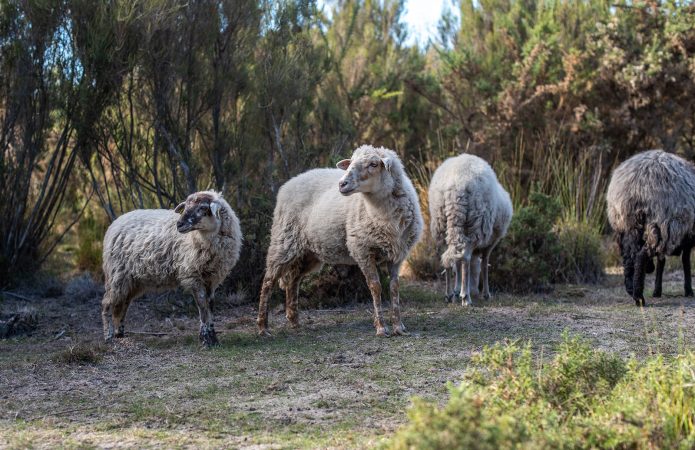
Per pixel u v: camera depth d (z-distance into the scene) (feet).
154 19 30.66
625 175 28.71
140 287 25.54
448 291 31.24
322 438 15.17
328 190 25.32
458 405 11.28
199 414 17.02
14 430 16.10
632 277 28.94
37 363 22.36
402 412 16.84
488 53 50.44
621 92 46.26
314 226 24.99
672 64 44.29
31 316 28.30
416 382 19.06
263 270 32.48
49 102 32.91
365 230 23.73
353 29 47.75
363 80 46.75
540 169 45.83
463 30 53.62
